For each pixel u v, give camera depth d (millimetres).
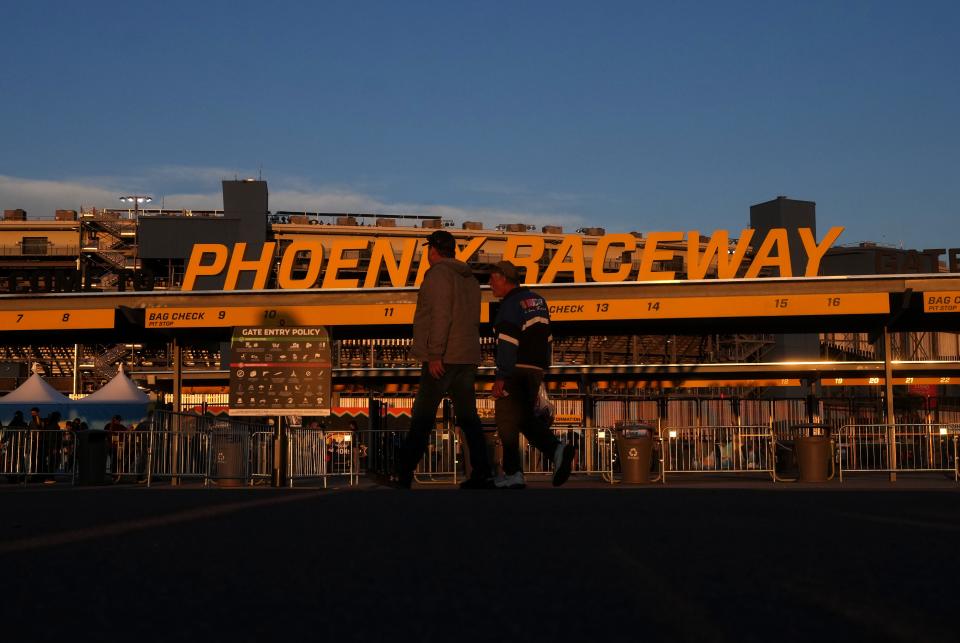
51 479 19625
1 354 71125
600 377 34281
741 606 2842
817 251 30516
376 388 36062
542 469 21500
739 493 8625
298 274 81062
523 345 10250
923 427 21219
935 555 3941
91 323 24344
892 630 2508
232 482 19094
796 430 24312
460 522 5383
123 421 28766
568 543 4402
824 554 3988
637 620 2643
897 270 39938
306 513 5996
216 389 38750
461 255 31906
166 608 2861
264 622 2654
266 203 76875
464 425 10227
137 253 77438
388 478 11148
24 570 3607
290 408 18766
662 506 6566
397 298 24172
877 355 70688
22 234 84375
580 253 32062
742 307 23797
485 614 2742
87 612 2795
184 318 24406
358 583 3303
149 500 7664
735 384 35219
